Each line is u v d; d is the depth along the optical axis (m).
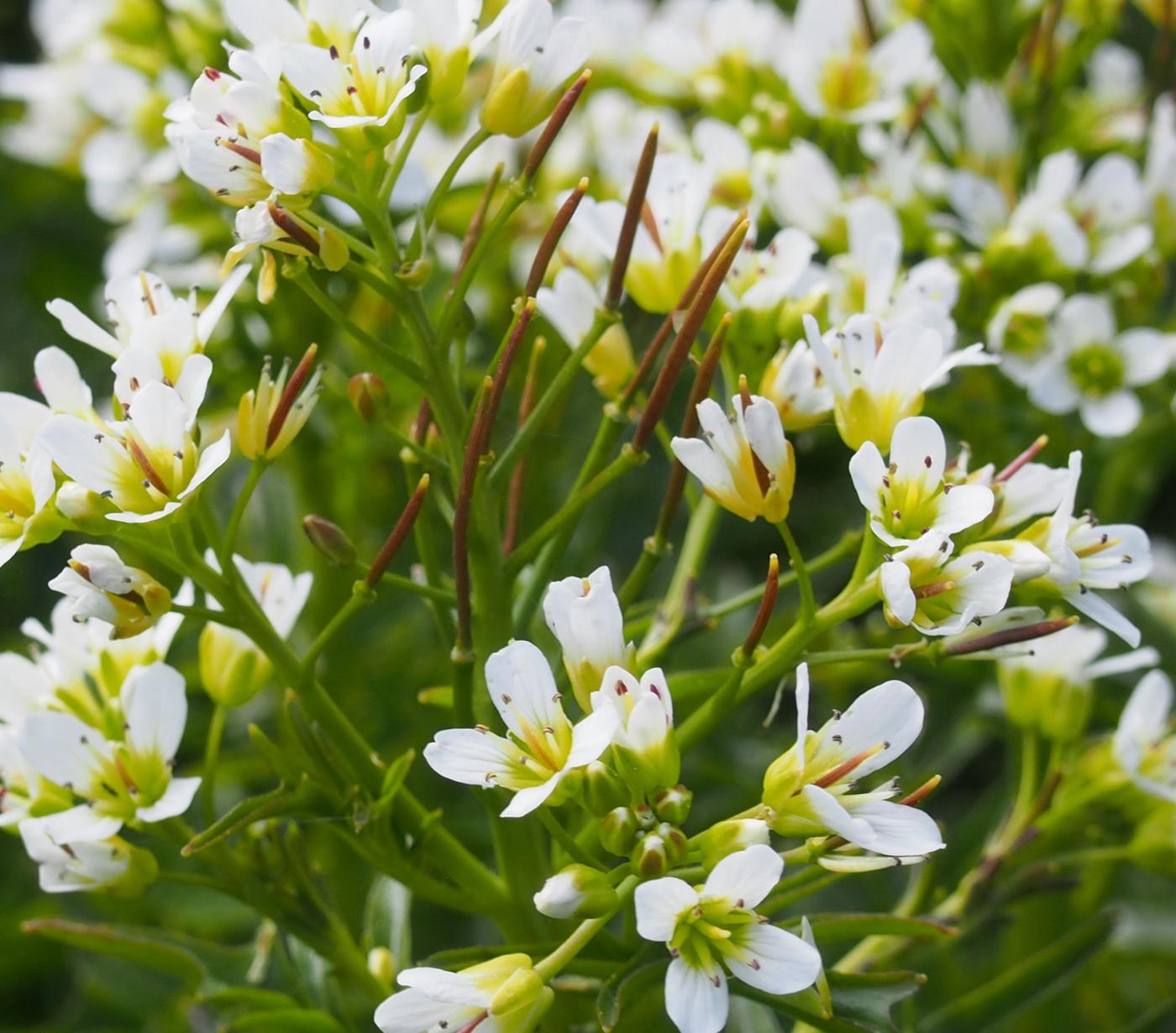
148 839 0.36
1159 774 0.32
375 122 0.29
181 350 0.30
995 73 0.36
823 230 0.35
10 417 0.30
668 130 0.37
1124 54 0.39
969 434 0.35
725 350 0.32
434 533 0.37
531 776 0.29
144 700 0.30
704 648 0.37
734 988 0.29
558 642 0.33
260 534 0.37
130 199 0.38
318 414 0.36
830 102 0.36
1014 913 0.35
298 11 0.30
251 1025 0.31
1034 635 0.30
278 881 0.31
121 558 0.31
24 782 0.31
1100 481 0.36
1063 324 0.34
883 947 0.32
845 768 0.29
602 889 0.29
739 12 0.37
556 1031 0.31
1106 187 0.35
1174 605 0.37
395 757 0.37
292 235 0.29
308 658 0.30
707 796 0.37
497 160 0.37
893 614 0.29
